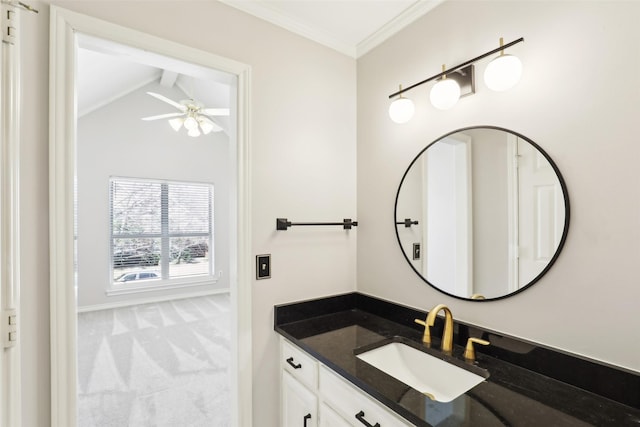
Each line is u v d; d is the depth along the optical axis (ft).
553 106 3.62
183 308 15.17
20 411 3.18
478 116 4.39
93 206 14.85
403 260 5.48
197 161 17.66
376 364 4.47
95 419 6.70
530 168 3.82
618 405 3.08
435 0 4.92
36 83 3.50
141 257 16.25
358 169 6.45
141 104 16.10
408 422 3.12
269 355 5.32
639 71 3.02
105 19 3.95
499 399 3.19
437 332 4.81
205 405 7.23
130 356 9.84
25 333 3.40
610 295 3.21
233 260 5.11
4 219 2.95
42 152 3.53
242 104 5.01
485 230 4.27
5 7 2.97
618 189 3.15
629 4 3.09
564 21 3.53
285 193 5.51
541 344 3.73
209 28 4.75
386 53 5.83
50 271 3.53
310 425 4.49
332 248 6.12
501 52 3.81
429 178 5.04
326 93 6.05
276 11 5.28
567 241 3.52
